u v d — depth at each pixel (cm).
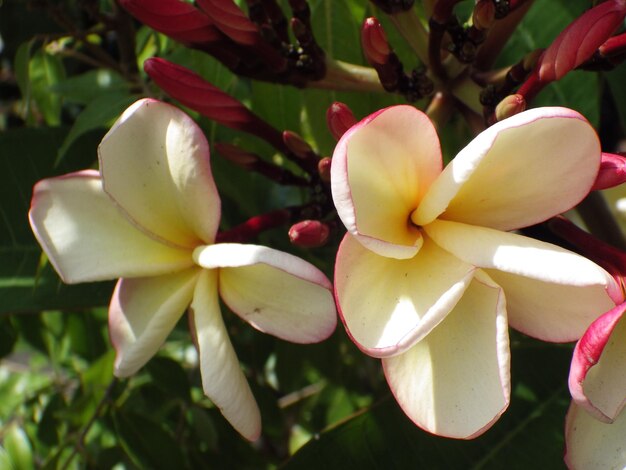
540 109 28
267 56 35
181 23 34
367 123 28
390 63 34
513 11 35
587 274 28
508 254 29
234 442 43
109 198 31
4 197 39
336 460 35
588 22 32
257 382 43
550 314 30
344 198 28
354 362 48
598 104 41
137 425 40
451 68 35
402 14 35
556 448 37
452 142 43
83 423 42
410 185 30
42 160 40
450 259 30
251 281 31
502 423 37
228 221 43
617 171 30
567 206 30
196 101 35
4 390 50
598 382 30
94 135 40
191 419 43
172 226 32
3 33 51
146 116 31
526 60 33
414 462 36
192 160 31
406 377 30
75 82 41
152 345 32
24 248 39
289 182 37
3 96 60
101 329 47
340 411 49
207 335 31
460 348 30
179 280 32
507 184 30
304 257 40
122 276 32
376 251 29
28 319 46
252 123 35
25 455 41
